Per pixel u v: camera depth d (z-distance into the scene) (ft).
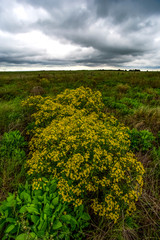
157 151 11.55
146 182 9.01
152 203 7.79
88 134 8.98
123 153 9.45
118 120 17.19
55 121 12.16
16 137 12.08
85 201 7.59
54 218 6.23
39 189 7.44
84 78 49.85
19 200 6.62
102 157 8.61
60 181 7.28
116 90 32.58
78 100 15.76
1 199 7.75
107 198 6.77
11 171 9.22
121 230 6.37
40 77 54.44
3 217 6.06
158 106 20.77
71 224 6.37
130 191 7.04
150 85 36.42
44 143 10.23
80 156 7.78
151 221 7.02
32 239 5.40
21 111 18.30
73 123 10.78
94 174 8.42
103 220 7.13
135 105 21.95
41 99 16.55
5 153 10.72
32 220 5.89
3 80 50.42
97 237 6.43
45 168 8.48
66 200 6.61
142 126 15.65
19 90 32.96
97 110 15.58
